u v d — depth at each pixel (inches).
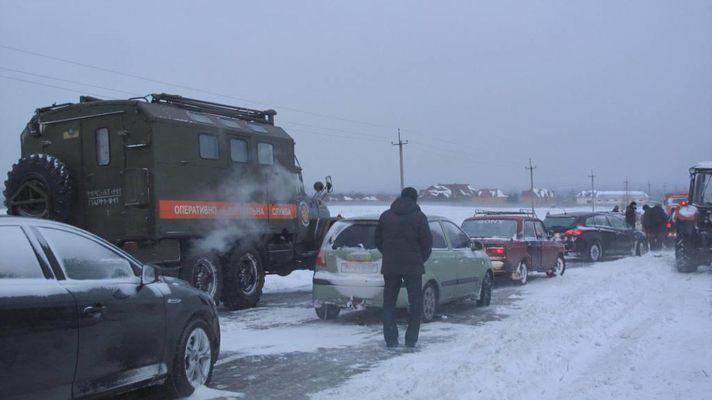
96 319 190.4
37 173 394.9
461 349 308.2
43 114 424.5
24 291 170.4
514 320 367.6
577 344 306.7
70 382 181.6
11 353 163.9
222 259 449.7
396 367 274.1
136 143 391.5
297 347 319.9
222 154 441.1
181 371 228.7
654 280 549.3
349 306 370.9
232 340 337.7
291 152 514.9
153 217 387.5
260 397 234.5
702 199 627.5
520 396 227.1
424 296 380.8
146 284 217.6
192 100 438.9
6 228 178.4
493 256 553.6
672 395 233.1
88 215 405.1
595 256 820.6
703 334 332.8
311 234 546.6
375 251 370.0
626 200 4138.8
